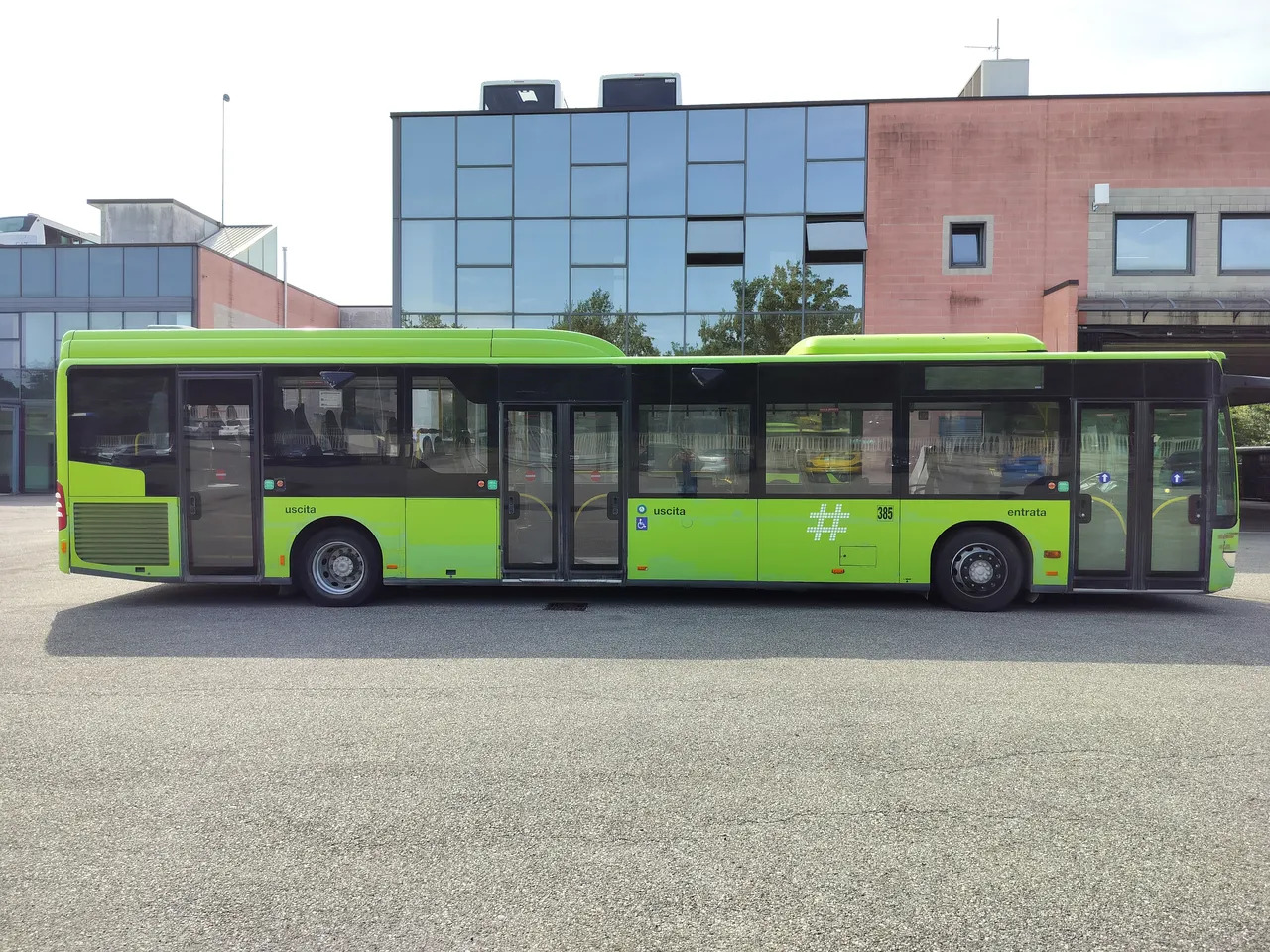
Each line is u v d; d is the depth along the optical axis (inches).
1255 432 1982.0
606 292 783.7
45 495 1216.8
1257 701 227.9
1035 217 761.6
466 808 158.1
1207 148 750.5
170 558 374.3
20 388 1217.4
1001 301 765.9
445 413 373.7
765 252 774.5
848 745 192.4
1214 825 151.3
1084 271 760.3
